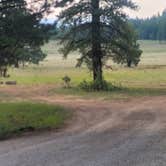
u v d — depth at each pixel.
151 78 63.69
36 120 20.97
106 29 41.78
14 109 24.30
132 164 11.12
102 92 41.72
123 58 42.78
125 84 52.44
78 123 21.39
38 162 11.73
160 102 31.84
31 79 64.81
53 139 16.33
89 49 42.69
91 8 40.75
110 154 12.59
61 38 42.25
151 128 18.70
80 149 13.63
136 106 29.38
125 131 17.97
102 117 23.69
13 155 13.02
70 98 37.16
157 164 11.09
